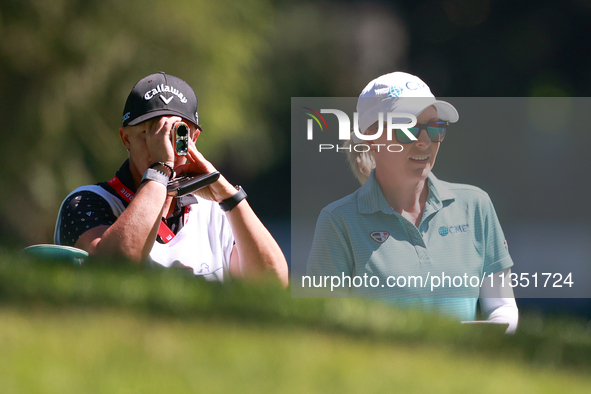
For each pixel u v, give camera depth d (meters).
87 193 13.55
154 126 13.23
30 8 41.50
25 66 41.88
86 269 11.91
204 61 46.78
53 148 42.47
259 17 52.22
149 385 7.80
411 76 12.96
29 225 42.41
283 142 96.75
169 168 13.09
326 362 9.34
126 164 13.93
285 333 10.48
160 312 10.73
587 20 123.06
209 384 8.03
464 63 128.25
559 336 11.82
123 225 12.53
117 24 43.72
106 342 9.05
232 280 12.80
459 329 11.62
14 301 10.54
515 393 9.16
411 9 130.25
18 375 7.72
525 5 126.88
